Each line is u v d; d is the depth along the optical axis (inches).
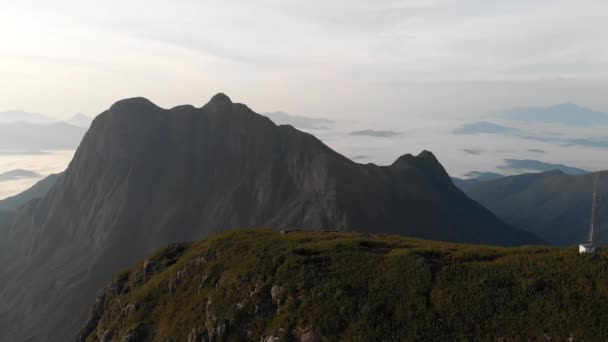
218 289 2150.6
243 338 1863.9
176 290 2443.4
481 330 1497.3
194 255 2588.6
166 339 2148.1
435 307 1626.5
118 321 2539.4
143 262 3080.7
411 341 1537.9
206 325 2017.7
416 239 2581.2
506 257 1806.1
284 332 1739.7
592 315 1401.3
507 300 1555.1
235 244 2492.6
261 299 1941.4
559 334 1391.5
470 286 1658.5
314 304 1785.2
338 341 1630.2
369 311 1676.9
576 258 1652.3
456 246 2207.2
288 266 2036.2
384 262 1923.0
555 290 1530.5
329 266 1995.6
